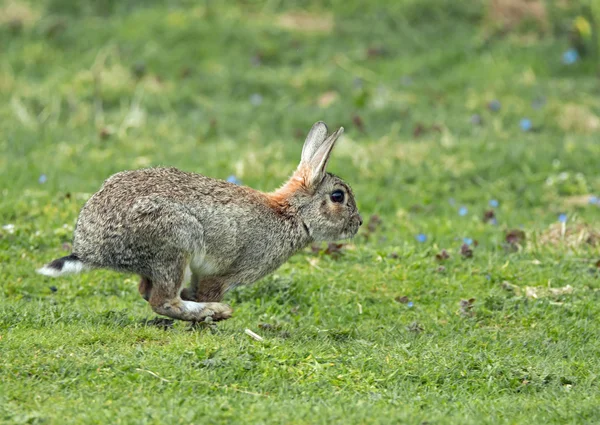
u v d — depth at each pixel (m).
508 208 15.89
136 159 17.23
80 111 19.56
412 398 8.62
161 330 10.12
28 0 24.34
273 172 16.59
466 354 9.76
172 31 23.09
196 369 8.84
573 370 9.65
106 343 9.60
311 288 12.04
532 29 24.25
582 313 11.45
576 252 13.34
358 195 16.12
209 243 10.36
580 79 22.30
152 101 20.41
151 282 10.51
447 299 11.95
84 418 7.68
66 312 10.58
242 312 11.34
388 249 13.36
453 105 20.77
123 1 24.62
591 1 23.30
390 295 12.03
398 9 24.48
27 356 8.95
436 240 13.94
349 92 21.19
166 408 7.99
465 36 23.80
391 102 20.50
